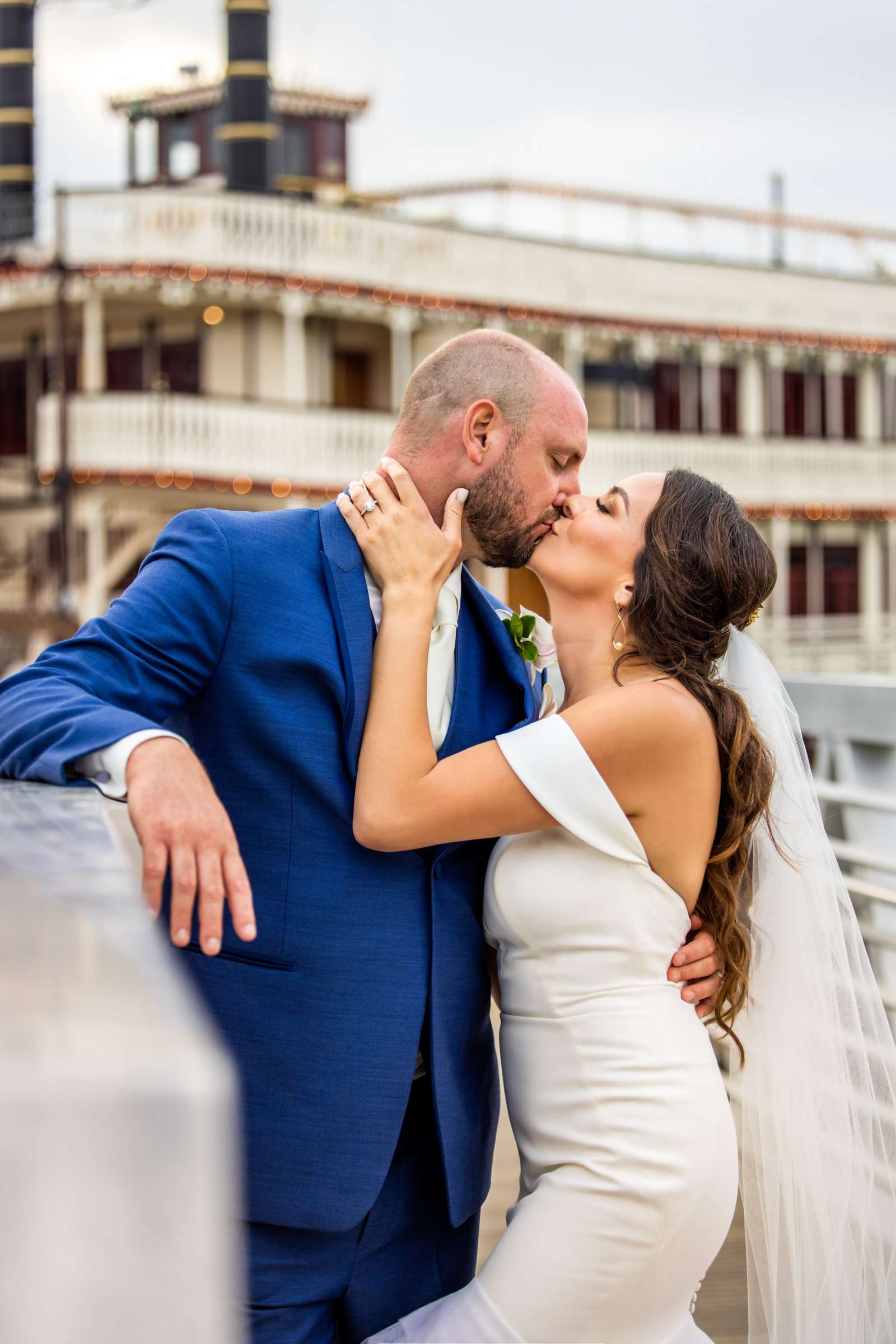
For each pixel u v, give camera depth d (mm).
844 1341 2170
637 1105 1876
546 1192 1895
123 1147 461
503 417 1947
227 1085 476
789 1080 2209
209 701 1845
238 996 1827
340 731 1861
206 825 1354
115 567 17359
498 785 1831
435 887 1924
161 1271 461
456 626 2037
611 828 1891
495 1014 4605
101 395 16453
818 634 20031
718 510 2076
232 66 17031
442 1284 1994
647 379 20844
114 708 1521
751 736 2041
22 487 17656
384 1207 1895
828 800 3627
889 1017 3201
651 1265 1852
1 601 17781
